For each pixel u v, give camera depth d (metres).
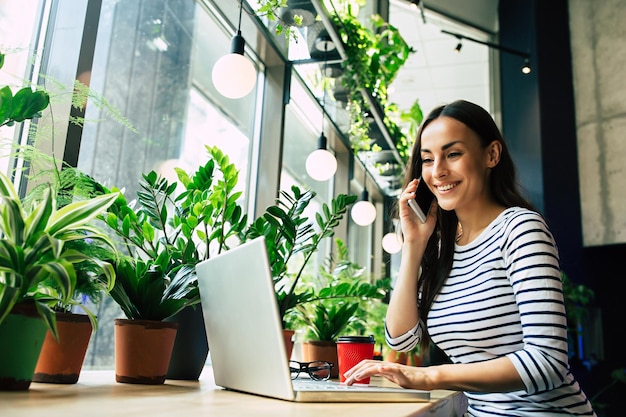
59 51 1.66
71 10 1.69
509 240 1.24
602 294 6.29
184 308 1.44
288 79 3.17
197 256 1.53
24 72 1.63
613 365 6.09
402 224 1.54
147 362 1.23
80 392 0.99
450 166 1.39
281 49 3.01
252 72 2.05
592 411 1.25
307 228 1.78
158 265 1.37
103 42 2.16
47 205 0.98
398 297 1.50
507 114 6.89
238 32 2.09
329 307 2.43
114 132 2.19
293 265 3.38
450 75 6.93
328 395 0.94
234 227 1.67
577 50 6.68
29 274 0.95
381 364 1.12
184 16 2.59
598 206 6.21
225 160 1.67
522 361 1.05
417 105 5.14
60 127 1.57
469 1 6.82
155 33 2.43
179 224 1.58
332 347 1.93
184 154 2.61
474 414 1.35
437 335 1.40
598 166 6.30
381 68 3.68
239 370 1.05
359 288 2.13
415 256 1.50
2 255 0.92
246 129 3.08
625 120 6.22
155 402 0.89
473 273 1.35
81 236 1.07
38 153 1.21
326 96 3.50
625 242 5.93
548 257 1.16
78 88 1.29
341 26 2.91
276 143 3.09
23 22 1.64
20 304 0.96
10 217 0.95
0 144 1.20
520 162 6.55
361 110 3.65
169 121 2.52
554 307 1.10
